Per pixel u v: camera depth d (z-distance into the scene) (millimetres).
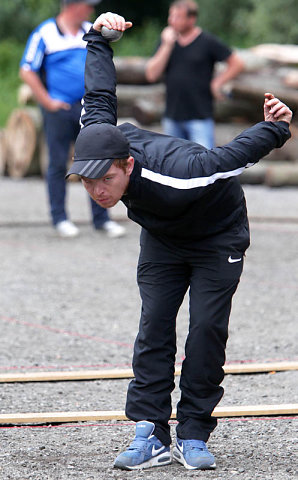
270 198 35625
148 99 41938
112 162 10031
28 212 32406
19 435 12602
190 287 11227
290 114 10766
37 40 25828
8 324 18562
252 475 10867
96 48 11523
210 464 11047
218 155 10305
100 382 15102
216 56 30188
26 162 41750
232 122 42625
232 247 11008
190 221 10727
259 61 44125
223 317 11039
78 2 25688
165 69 30625
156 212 10578
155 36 78875
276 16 66188
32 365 15938
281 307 19922
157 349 11141
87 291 21281
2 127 59219
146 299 11195
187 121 30531
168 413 11281
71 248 25984
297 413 13367
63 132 26531
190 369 11078
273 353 16609
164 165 10305
